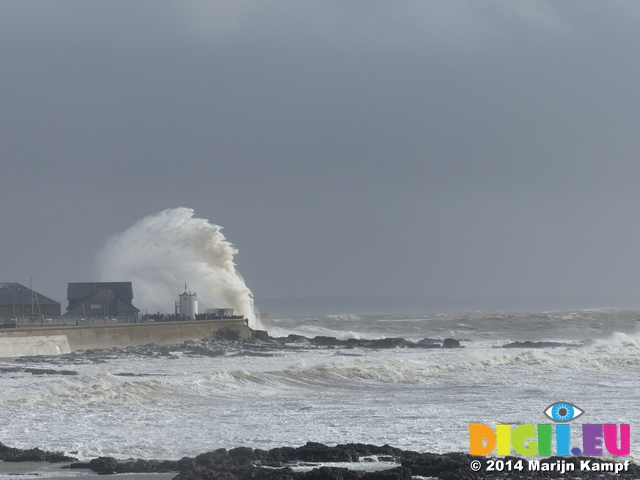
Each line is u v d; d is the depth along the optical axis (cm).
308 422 11756
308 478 8056
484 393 15400
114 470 8638
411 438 10500
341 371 18100
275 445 10125
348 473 8119
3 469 8775
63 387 14738
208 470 8194
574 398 14475
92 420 11775
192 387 15050
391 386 16725
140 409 12838
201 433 10875
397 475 8075
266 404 13725
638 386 16375
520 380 17650
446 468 8494
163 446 10050
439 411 12838
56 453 9344
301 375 17425
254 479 8162
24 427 11188
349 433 10844
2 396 13562
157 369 19962
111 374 17288
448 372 19088
